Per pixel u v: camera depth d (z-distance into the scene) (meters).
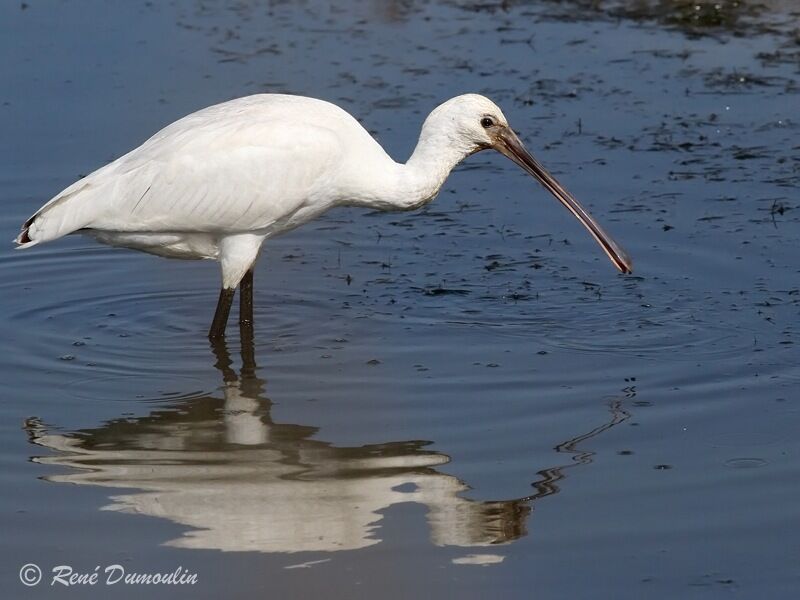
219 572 10.44
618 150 19.56
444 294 16.03
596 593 10.10
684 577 10.30
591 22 24.64
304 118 14.43
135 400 13.48
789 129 20.06
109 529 11.05
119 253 17.58
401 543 10.83
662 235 17.23
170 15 24.95
